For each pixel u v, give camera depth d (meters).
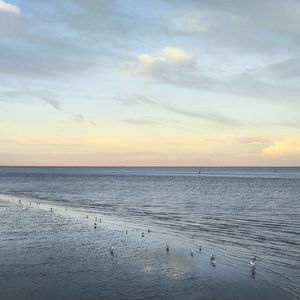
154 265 26.97
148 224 45.78
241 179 178.00
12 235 36.56
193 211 59.16
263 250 31.91
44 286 22.34
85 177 195.75
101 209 61.06
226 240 36.00
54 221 45.84
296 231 41.09
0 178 174.62
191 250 31.42
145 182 148.88
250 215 54.28
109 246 32.47
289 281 23.84
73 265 26.56
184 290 22.11
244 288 22.56
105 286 22.52
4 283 22.72
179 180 166.62
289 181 158.38
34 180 158.50
